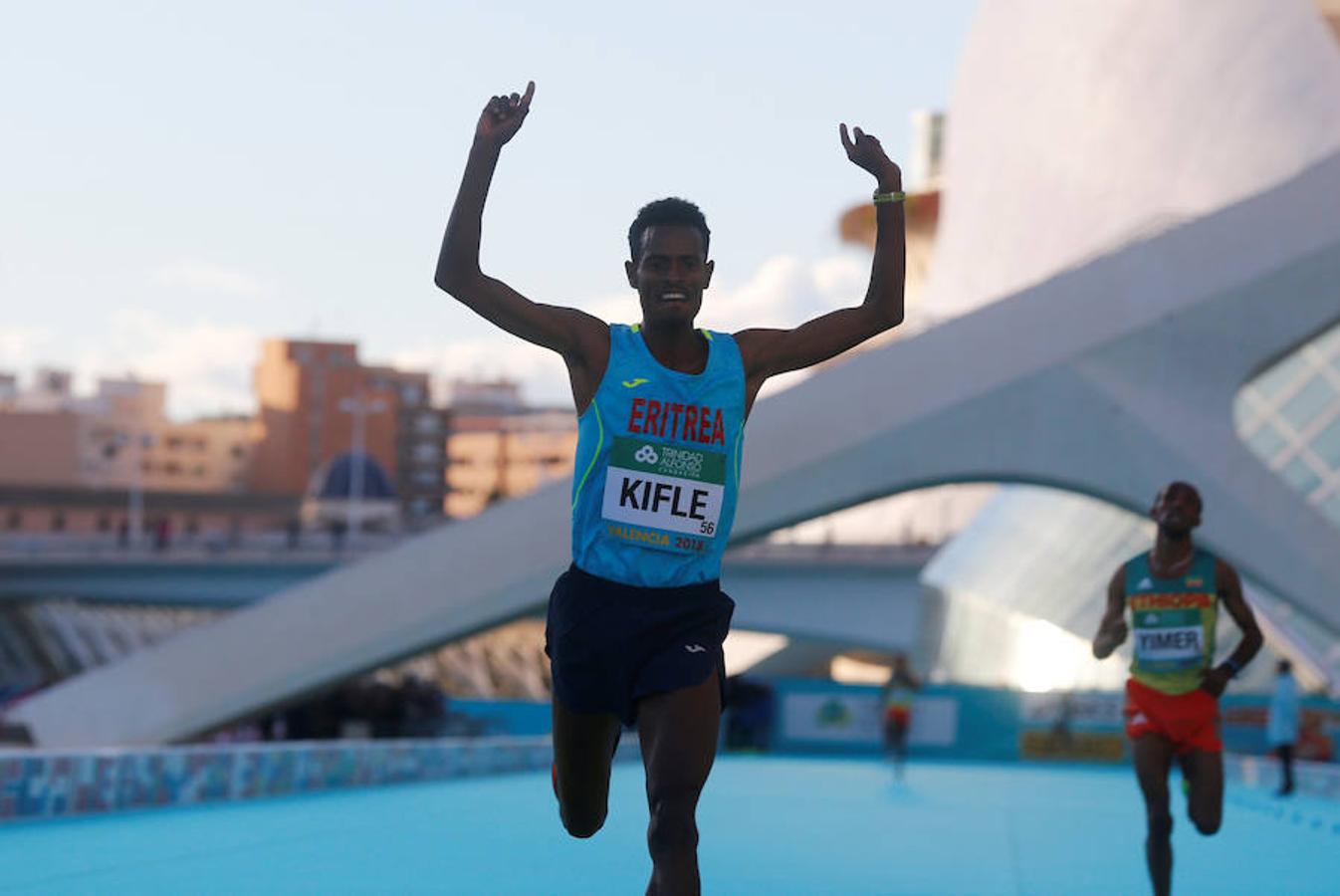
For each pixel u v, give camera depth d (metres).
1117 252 30.41
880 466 29.58
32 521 116.62
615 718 4.19
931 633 51.12
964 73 73.88
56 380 174.62
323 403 159.25
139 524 120.38
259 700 29.80
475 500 172.88
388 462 161.50
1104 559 44.25
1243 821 16.66
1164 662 7.46
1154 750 7.48
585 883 8.80
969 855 11.66
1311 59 50.84
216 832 11.62
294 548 70.94
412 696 33.88
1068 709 34.72
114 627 80.88
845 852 11.67
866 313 4.20
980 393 29.67
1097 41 60.31
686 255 3.97
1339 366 38.41
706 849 11.64
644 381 4.00
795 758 33.94
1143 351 29.94
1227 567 7.52
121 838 10.88
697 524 4.02
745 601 58.94
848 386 29.81
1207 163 53.84
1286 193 30.38
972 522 52.38
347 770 17.89
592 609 4.02
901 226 4.21
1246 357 29.95
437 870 9.30
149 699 30.19
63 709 30.58
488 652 73.62
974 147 71.81
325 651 29.62
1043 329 30.02
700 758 3.92
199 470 164.25
